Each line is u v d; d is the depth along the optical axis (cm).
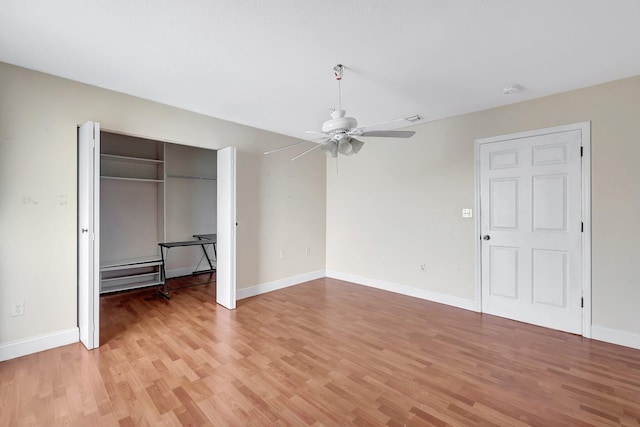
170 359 238
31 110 248
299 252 477
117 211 453
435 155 384
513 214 325
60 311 262
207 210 561
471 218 355
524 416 175
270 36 200
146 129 312
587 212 281
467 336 284
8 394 193
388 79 264
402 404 186
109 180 446
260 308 360
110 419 171
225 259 363
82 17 179
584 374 219
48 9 171
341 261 498
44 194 254
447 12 174
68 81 266
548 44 208
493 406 184
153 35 199
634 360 238
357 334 288
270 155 434
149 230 484
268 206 434
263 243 427
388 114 360
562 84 275
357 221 474
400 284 421
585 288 283
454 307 365
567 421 171
